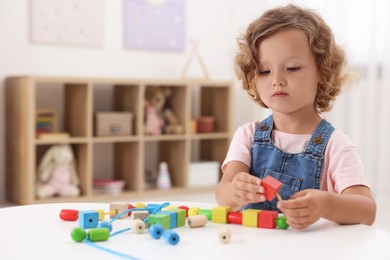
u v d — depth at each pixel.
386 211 2.64
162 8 3.36
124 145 3.11
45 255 0.70
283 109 0.98
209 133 3.27
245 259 0.68
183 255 0.70
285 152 1.05
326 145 1.03
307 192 0.86
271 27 0.98
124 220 0.91
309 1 3.12
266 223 0.86
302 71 0.97
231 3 3.61
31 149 2.64
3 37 2.88
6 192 2.90
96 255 0.70
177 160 3.21
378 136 2.94
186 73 3.49
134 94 3.00
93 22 3.13
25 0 2.93
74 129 2.93
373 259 0.69
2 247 0.74
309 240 0.78
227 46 3.62
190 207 1.00
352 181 0.96
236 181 0.90
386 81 2.88
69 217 0.89
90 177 2.84
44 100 3.01
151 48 3.34
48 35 3.00
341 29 3.00
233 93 3.27
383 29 2.89
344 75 1.14
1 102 2.90
